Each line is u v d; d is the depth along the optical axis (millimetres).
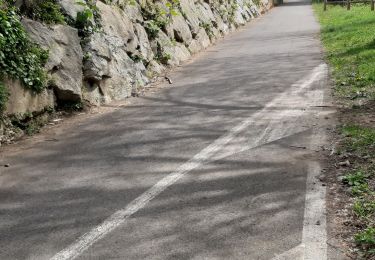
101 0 11711
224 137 7289
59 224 4695
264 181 5516
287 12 38094
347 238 4172
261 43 19344
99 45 10156
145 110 9312
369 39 15570
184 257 3977
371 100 8797
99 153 6871
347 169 5695
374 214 4555
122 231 4488
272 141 6965
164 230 4469
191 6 20062
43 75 8320
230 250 4051
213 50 18500
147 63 12836
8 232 4574
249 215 4684
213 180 5637
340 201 4895
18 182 5895
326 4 35000
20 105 7816
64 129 8211
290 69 12742
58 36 9102
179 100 10000
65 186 5695
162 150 6852
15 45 7863
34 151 7070
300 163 6020
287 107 8844
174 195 5266
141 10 14211
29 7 8883
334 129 7293
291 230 4348
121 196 5312
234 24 26969
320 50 15789
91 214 4887
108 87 10188
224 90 10695
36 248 4246
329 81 10797
